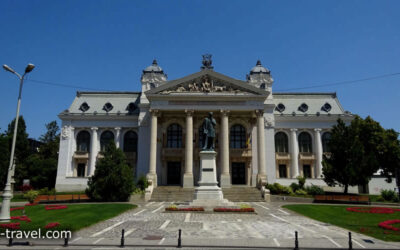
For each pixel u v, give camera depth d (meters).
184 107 52.06
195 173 54.22
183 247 14.19
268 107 57.75
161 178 54.56
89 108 62.97
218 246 14.31
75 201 39.38
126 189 39.66
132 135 61.19
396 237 17.50
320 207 32.78
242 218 24.02
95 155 59.41
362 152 43.84
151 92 52.19
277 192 45.62
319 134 60.50
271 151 55.91
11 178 21.50
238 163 56.16
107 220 23.05
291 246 14.55
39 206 32.97
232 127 58.19
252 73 64.12
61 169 58.19
